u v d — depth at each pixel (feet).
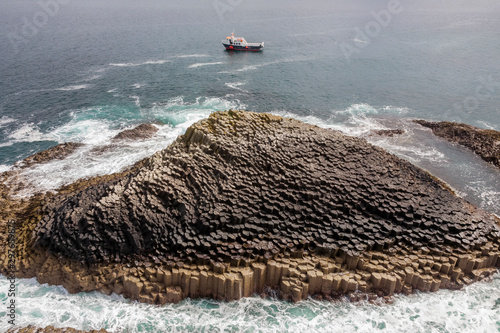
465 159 146.30
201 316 81.76
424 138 163.53
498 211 115.55
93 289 86.12
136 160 139.54
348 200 97.76
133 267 85.51
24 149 150.71
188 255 85.56
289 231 91.56
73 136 161.27
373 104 208.13
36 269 89.10
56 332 76.28
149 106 197.88
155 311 82.43
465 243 92.32
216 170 101.76
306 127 127.75
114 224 87.51
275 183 99.81
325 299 86.22
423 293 87.92
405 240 92.89
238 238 88.99
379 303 85.30
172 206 93.20
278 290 87.04
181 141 116.26
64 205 98.68
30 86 224.94
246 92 224.12
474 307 85.05
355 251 87.97
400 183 106.73
